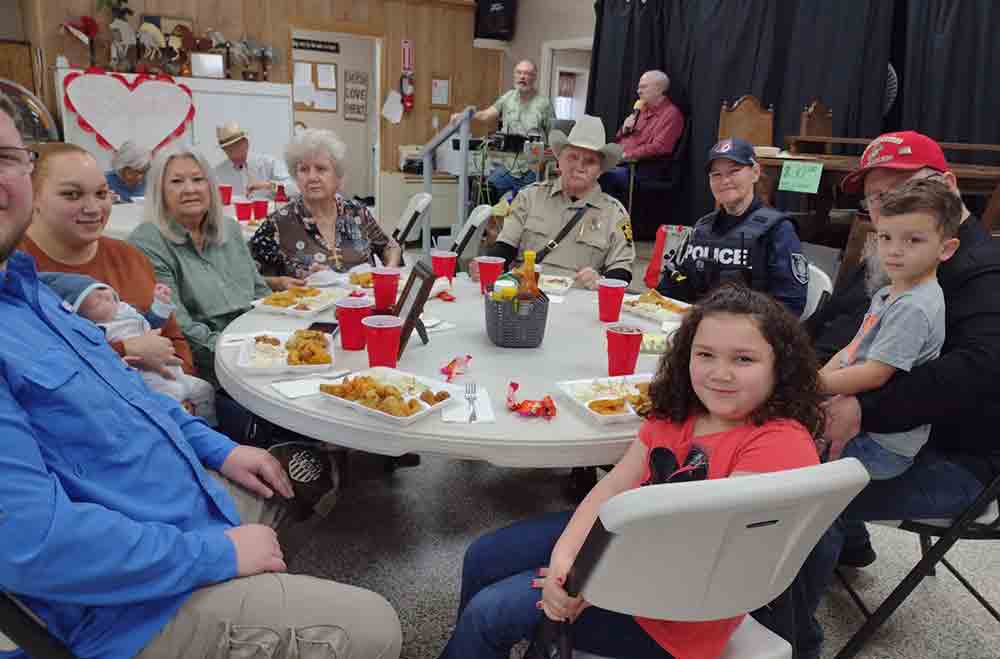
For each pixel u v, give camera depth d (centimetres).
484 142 641
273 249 271
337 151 265
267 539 115
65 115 598
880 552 218
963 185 342
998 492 143
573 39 726
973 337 146
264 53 689
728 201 251
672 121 561
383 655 113
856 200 451
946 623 186
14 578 86
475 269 251
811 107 428
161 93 627
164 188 212
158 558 98
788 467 106
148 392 133
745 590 96
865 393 151
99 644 97
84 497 101
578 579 91
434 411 134
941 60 439
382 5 750
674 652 104
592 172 281
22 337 100
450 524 224
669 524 81
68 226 172
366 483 247
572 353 174
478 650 119
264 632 104
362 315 166
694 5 562
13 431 89
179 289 221
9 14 648
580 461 127
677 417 122
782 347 111
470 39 805
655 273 330
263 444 194
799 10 491
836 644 177
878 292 169
